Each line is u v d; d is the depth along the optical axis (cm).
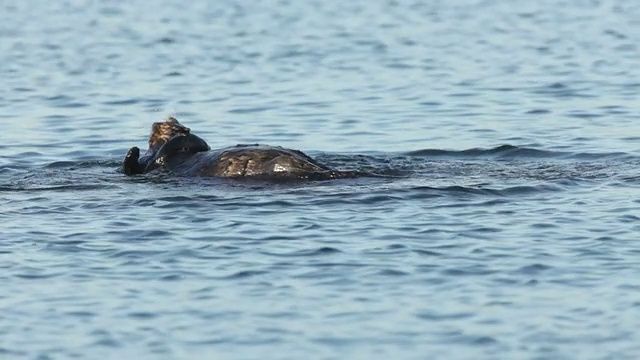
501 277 3831
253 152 5150
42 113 7106
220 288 3772
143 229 4356
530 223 4372
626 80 7988
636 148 5950
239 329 3475
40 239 4259
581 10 11756
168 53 9312
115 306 3644
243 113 7088
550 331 3438
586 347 3338
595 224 4347
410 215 4484
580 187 4919
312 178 5050
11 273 3919
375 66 8662
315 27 10712
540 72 8375
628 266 3906
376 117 6912
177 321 3534
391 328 3472
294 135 6488
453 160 5756
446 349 3341
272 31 10469
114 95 7662
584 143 6119
